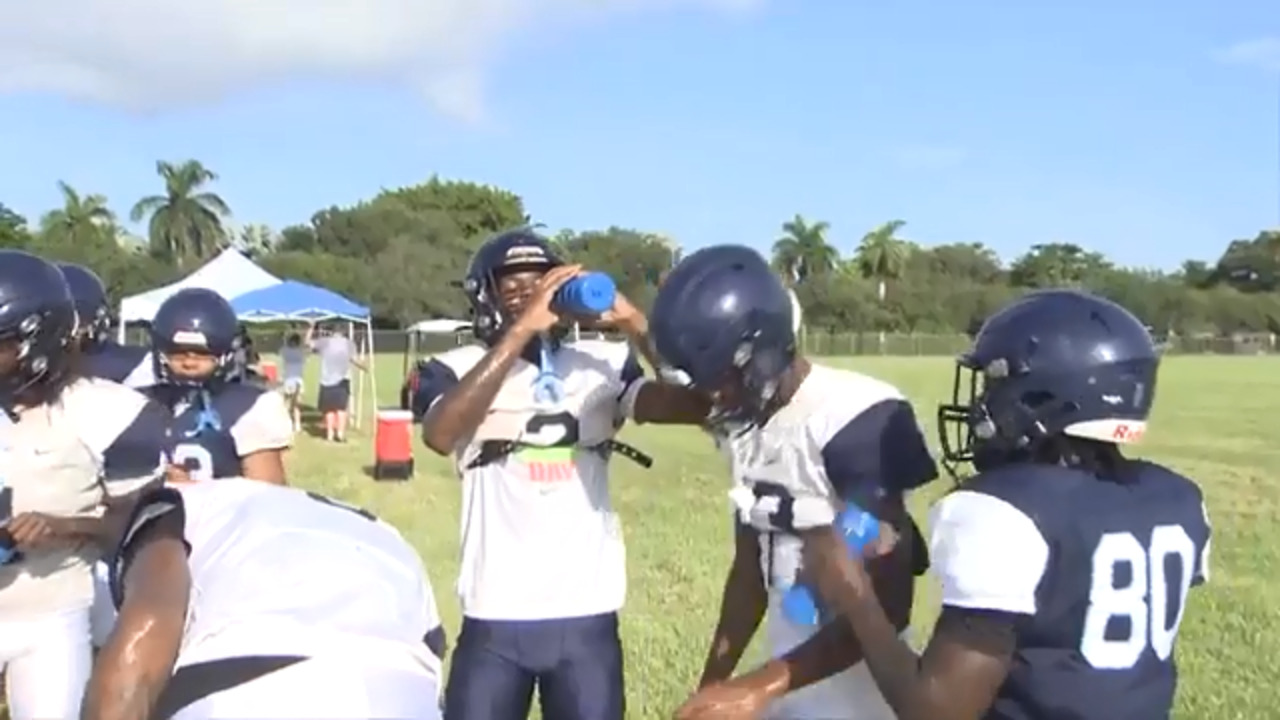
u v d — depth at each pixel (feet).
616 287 13.78
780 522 10.80
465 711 13.99
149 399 13.51
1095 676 8.28
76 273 17.87
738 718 9.93
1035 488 8.35
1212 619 23.84
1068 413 8.48
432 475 46.09
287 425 16.15
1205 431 65.87
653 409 13.96
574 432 14.24
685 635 22.66
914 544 10.78
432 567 28.94
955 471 9.53
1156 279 253.03
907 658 8.53
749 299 10.16
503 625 13.97
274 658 6.46
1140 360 8.53
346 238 235.61
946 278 255.50
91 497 13.10
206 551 6.89
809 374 10.98
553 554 14.06
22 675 13.32
